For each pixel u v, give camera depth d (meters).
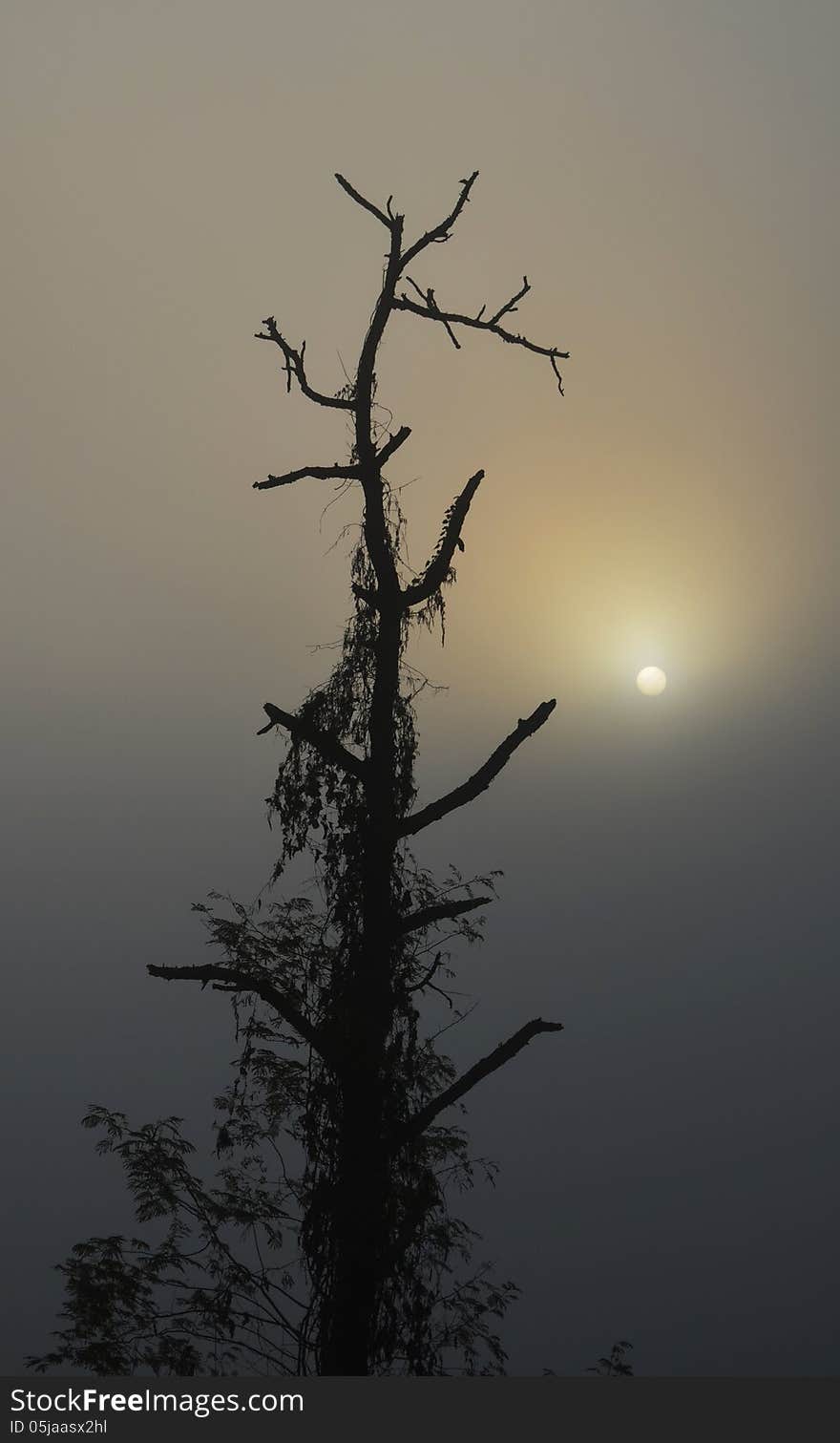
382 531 21.28
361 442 21.52
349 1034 18.83
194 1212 20.14
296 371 21.88
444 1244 19.36
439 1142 20.81
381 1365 18.19
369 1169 18.48
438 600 21.33
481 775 20.39
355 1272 18.02
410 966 20.05
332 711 20.47
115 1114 21.22
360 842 19.89
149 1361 17.94
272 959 20.73
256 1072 21.08
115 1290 18.98
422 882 20.50
